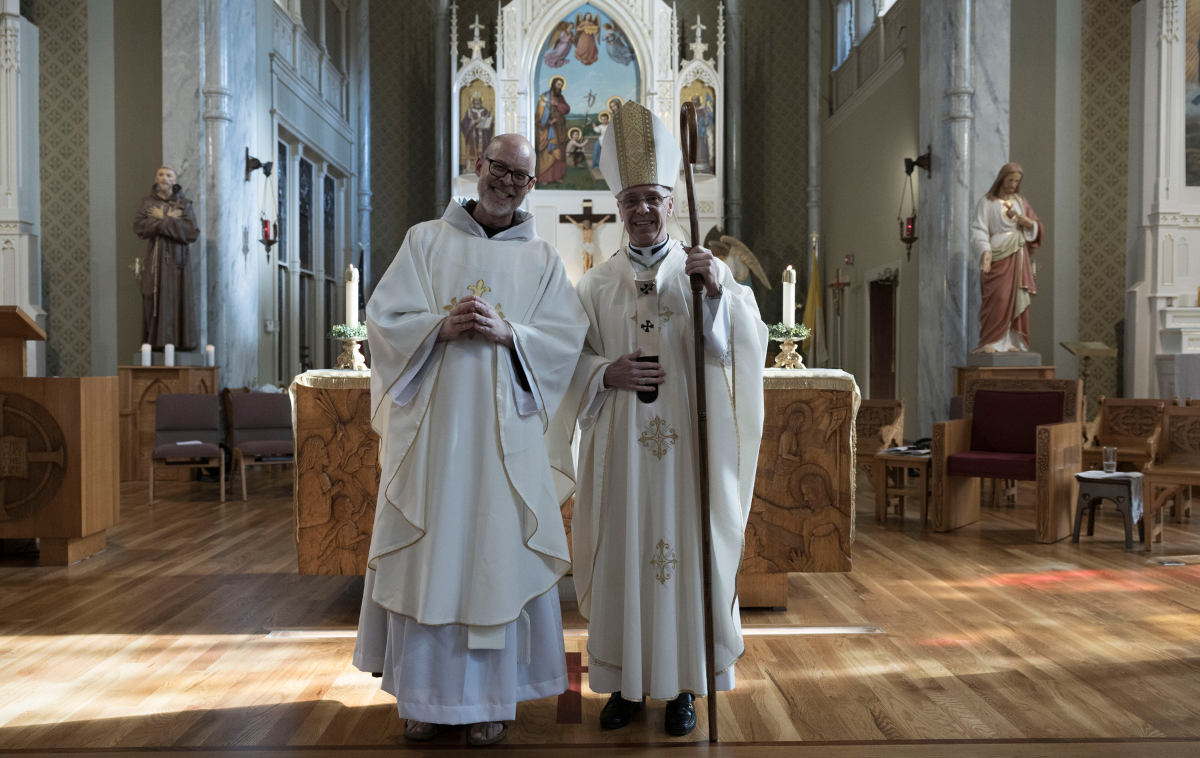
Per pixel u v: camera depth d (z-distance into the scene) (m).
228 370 9.00
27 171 8.91
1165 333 8.20
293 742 2.39
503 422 2.36
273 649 3.25
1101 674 2.95
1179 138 8.20
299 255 12.41
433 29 15.34
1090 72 8.50
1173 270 8.25
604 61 14.20
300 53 12.05
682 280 2.49
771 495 3.70
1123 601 3.94
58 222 9.05
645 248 2.53
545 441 2.45
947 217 8.39
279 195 11.52
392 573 2.34
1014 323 7.90
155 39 9.06
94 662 3.09
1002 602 3.94
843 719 2.55
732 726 2.51
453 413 2.35
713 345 2.45
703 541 2.34
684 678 2.41
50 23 9.05
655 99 13.97
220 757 2.29
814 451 3.68
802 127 14.95
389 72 15.30
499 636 2.31
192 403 7.34
